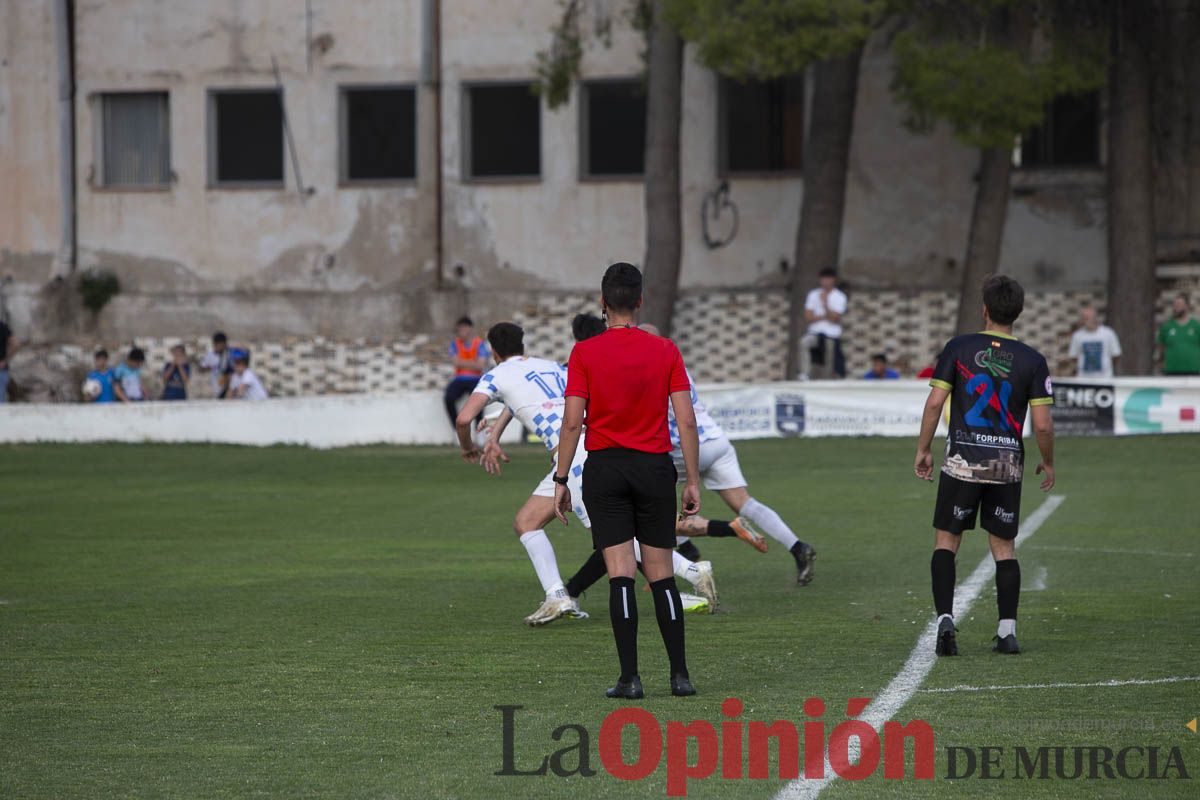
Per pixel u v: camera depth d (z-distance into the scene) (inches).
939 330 3907.5
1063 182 3853.3
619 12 4062.5
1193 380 2962.6
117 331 4352.9
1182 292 3693.4
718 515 2006.6
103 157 4399.6
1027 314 3878.0
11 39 4397.1
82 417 3238.2
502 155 4215.1
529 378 1240.2
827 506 2078.0
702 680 998.4
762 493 2240.4
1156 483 2292.1
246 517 2053.4
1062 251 3865.7
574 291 4121.6
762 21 3097.9
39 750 833.5
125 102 4392.2
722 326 4037.9
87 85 4370.1
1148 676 987.3
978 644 1112.8
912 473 2497.5
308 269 4284.0
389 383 4222.4
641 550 966.4
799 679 995.3
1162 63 3686.0
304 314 4271.7
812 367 3417.8
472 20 4168.3
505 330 1256.8
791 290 3762.3
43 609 1315.2
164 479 2586.1
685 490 958.4
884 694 945.5
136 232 4362.7
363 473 2662.4
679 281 4060.0
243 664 1066.7
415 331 4207.7
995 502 1078.4
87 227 4387.3
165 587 1443.2
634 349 940.0
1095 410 3019.2
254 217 4303.6
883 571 1508.4
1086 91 3312.0
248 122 4345.5
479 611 1296.8
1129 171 3503.9
